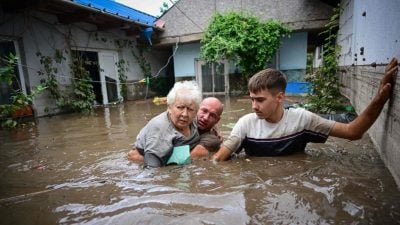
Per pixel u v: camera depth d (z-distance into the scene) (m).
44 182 2.20
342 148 2.70
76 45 9.88
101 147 3.59
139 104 10.44
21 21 7.93
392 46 2.21
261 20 11.94
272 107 2.30
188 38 12.92
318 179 1.88
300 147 2.52
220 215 1.43
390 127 2.02
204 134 2.79
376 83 2.84
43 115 8.22
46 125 6.12
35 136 4.77
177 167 2.34
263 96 2.26
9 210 1.66
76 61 9.68
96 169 2.50
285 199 1.58
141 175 2.18
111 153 3.20
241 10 11.70
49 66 8.67
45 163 2.89
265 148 2.46
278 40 11.49
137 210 1.54
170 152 2.45
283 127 2.40
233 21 11.43
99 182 2.07
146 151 2.46
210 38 11.94
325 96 5.67
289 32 11.54
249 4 12.15
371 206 1.46
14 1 7.33
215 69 13.40
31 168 2.70
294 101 8.17
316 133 2.39
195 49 13.59
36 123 6.56
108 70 11.61
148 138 2.48
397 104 1.84
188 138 2.58
